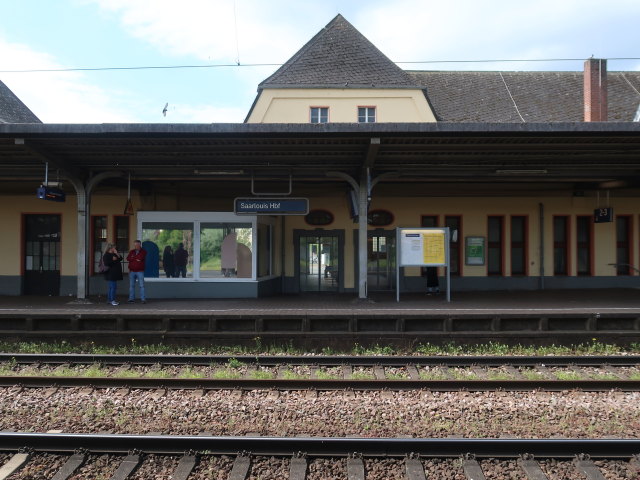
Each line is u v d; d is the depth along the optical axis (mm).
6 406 6605
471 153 12156
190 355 9227
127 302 13367
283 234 17406
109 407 6520
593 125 10234
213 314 10633
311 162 13078
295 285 17406
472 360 8969
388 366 8820
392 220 17641
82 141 10969
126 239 16609
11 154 12109
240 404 6617
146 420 5973
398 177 13852
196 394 7168
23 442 5086
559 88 22203
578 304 12641
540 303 12914
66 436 5059
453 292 16797
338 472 4676
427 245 13273
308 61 20203
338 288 17438
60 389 7398
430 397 7000
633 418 6094
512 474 4656
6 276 16484
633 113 20766
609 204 17938
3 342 10578
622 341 10344
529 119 20516
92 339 10508
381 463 4828
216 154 12188
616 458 4859
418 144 11328
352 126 10398
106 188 15883
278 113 19594
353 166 13477
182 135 10430
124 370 8562
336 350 10359
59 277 16609
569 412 6289
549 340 10367
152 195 16406
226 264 14789
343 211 17484
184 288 14742
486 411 6340
